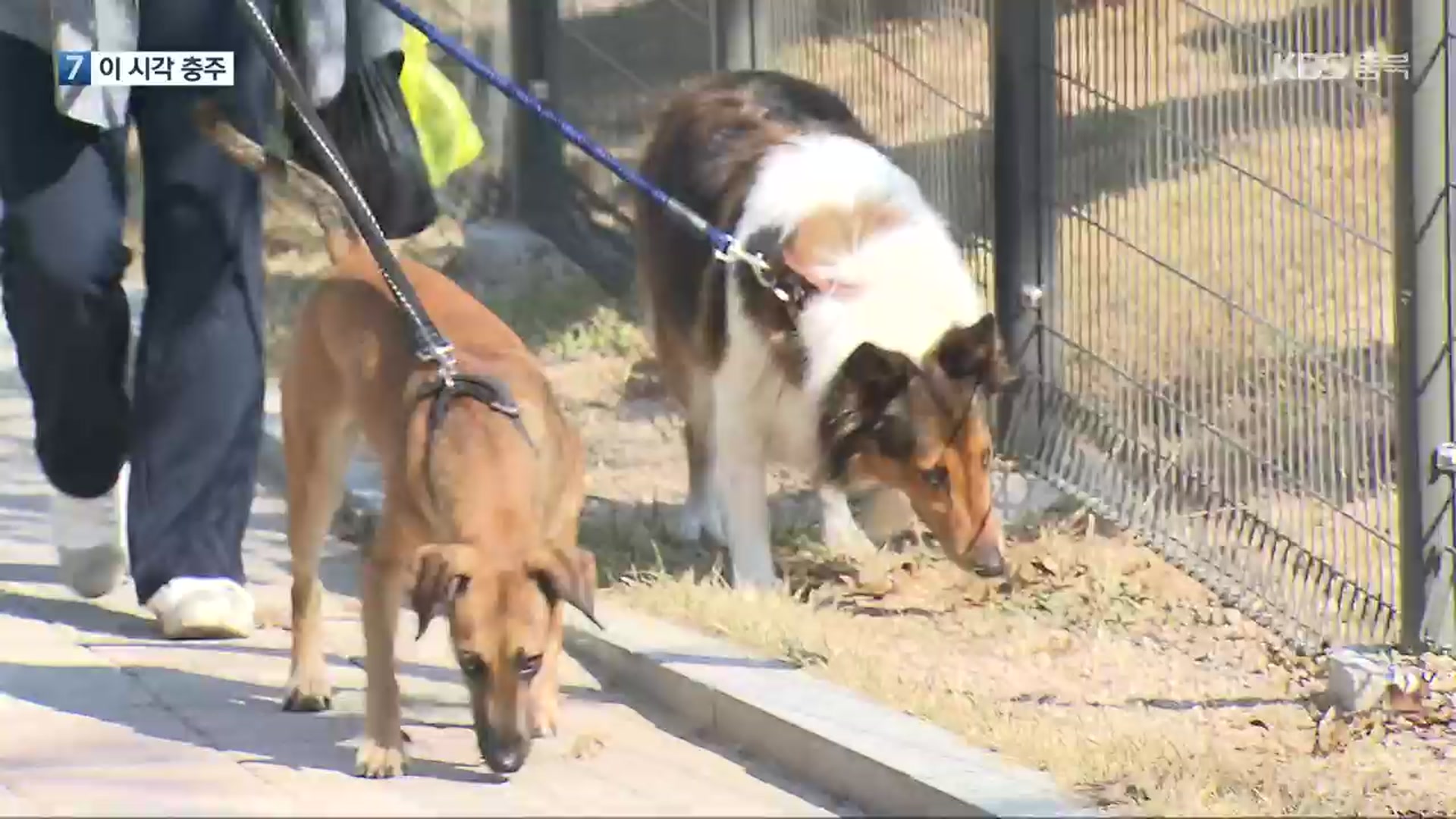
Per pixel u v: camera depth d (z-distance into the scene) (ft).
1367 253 32.78
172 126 33.81
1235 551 35.50
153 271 33.99
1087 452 39.34
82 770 27.40
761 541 35.50
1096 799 25.85
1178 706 31.12
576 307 54.65
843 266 34.04
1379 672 31.01
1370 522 33.04
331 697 30.25
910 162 43.29
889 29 43.60
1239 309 35.35
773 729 28.04
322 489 29.89
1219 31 35.12
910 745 26.91
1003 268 40.50
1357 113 32.50
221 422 33.81
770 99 38.96
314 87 35.01
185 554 33.68
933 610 35.22
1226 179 35.35
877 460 33.53
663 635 31.73
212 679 31.42
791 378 34.04
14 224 33.99
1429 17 30.55
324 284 30.19
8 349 55.16
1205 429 36.24
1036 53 39.68
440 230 61.72
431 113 40.34
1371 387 32.91
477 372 27.55
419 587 24.85
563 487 27.76
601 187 57.11
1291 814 26.12
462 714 29.86
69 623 34.40
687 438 38.68
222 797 26.32
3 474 44.50
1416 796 27.68
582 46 57.57
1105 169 38.37
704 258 36.24
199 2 33.78
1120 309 38.27
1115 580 36.11
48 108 33.60
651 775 27.45
